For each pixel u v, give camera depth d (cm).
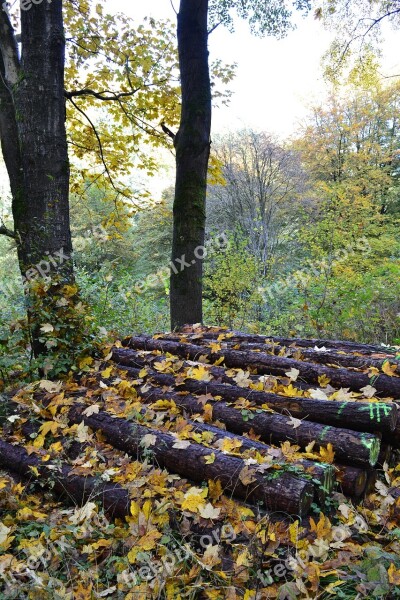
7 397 411
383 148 1894
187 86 689
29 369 458
